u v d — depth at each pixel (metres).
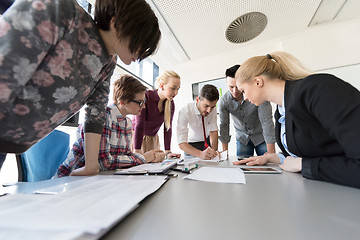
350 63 2.21
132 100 1.01
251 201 0.30
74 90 0.51
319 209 0.26
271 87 0.69
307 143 0.54
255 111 1.61
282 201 0.30
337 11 2.02
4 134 0.42
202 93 1.45
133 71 2.79
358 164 0.38
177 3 1.79
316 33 2.37
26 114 0.42
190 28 2.17
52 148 1.02
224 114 1.76
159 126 1.68
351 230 0.20
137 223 0.22
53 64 0.42
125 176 0.52
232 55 2.88
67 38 0.43
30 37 0.34
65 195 0.30
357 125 0.37
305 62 2.40
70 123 1.58
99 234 0.18
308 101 0.47
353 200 0.30
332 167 0.43
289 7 1.93
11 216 0.21
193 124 1.67
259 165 0.81
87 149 0.63
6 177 1.12
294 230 0.20
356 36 2.20
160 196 0.34
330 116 0.41
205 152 1.18
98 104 0.67
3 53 0.32
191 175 0.53
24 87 0.39
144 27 0.48
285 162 0.66
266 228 0.21
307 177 0.49
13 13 0.33
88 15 0.50
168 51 2.71
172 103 1.78
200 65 3.18
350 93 0.40
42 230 0.17
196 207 0.28
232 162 0.94
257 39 2.48
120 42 0.51
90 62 0.53
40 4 0.36
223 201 0.30
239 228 0.21
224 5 1.84
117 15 0.46
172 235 0.19
